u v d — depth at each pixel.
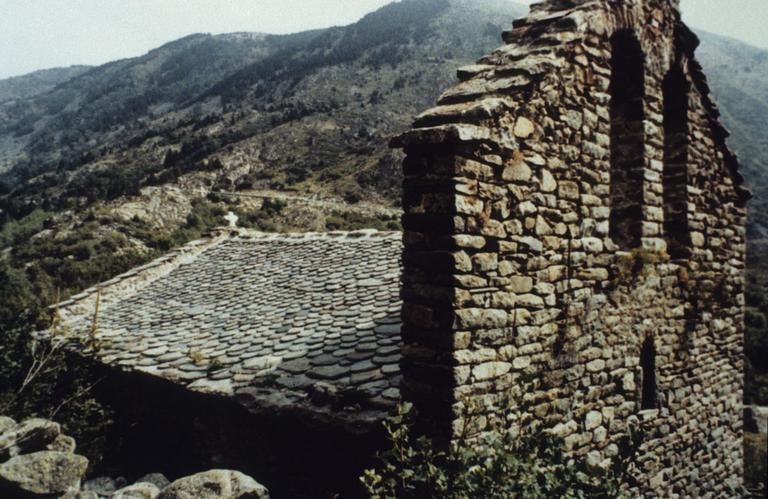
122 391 7.28
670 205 6.07
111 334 7.93
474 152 3.56
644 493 5.29
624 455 3.12
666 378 5.57
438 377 3.51
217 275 9.61
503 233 3.76
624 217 5.31
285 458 5.17
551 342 4.14
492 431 3.58
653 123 5.37
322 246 9.30
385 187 51.25
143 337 7.58
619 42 5.20
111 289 9.92
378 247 8.48
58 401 6.59
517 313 3.86
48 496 3.46
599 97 4.64
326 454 4.79
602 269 4.65
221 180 56.19
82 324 8.80
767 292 28.34
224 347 6.54
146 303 9.23
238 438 5.66
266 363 5.71
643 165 5.22
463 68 4.36
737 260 6.94
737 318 6.95
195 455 6.14
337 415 4.43
